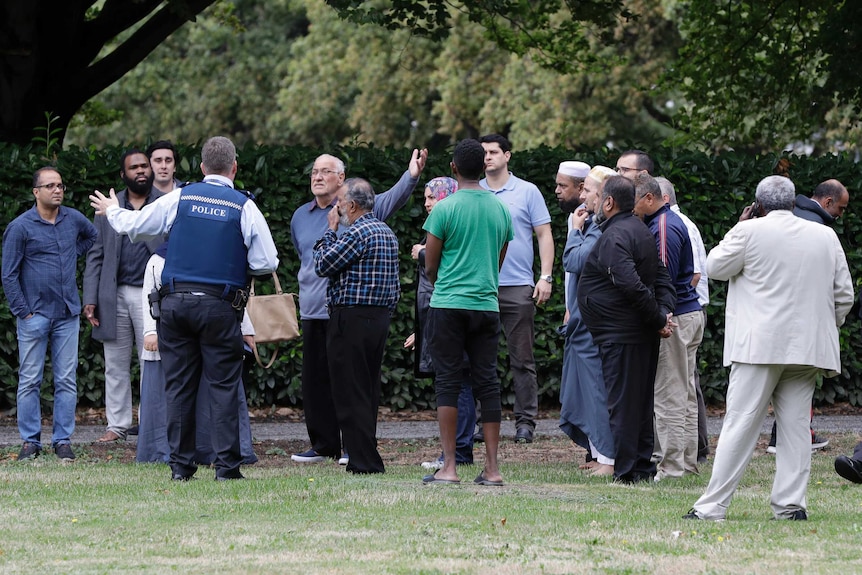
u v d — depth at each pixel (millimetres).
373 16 34125
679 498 16969
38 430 21750
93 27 36406
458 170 18141
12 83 33656
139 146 27500
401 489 17422
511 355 24688
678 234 19172
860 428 26875
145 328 21078
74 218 22031
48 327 21547
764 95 42625
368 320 19188
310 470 20000
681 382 19328
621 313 18406
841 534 14164
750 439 15078
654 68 64625
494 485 17984
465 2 36406
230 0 79875
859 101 39969
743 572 11969
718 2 43406
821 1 40562
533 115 66500
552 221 28453
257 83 82188
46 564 12430
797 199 22281
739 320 15016
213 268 18219
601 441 19891
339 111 78812
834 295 15156
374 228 19094
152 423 21109
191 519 15078
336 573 11875
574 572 11969
